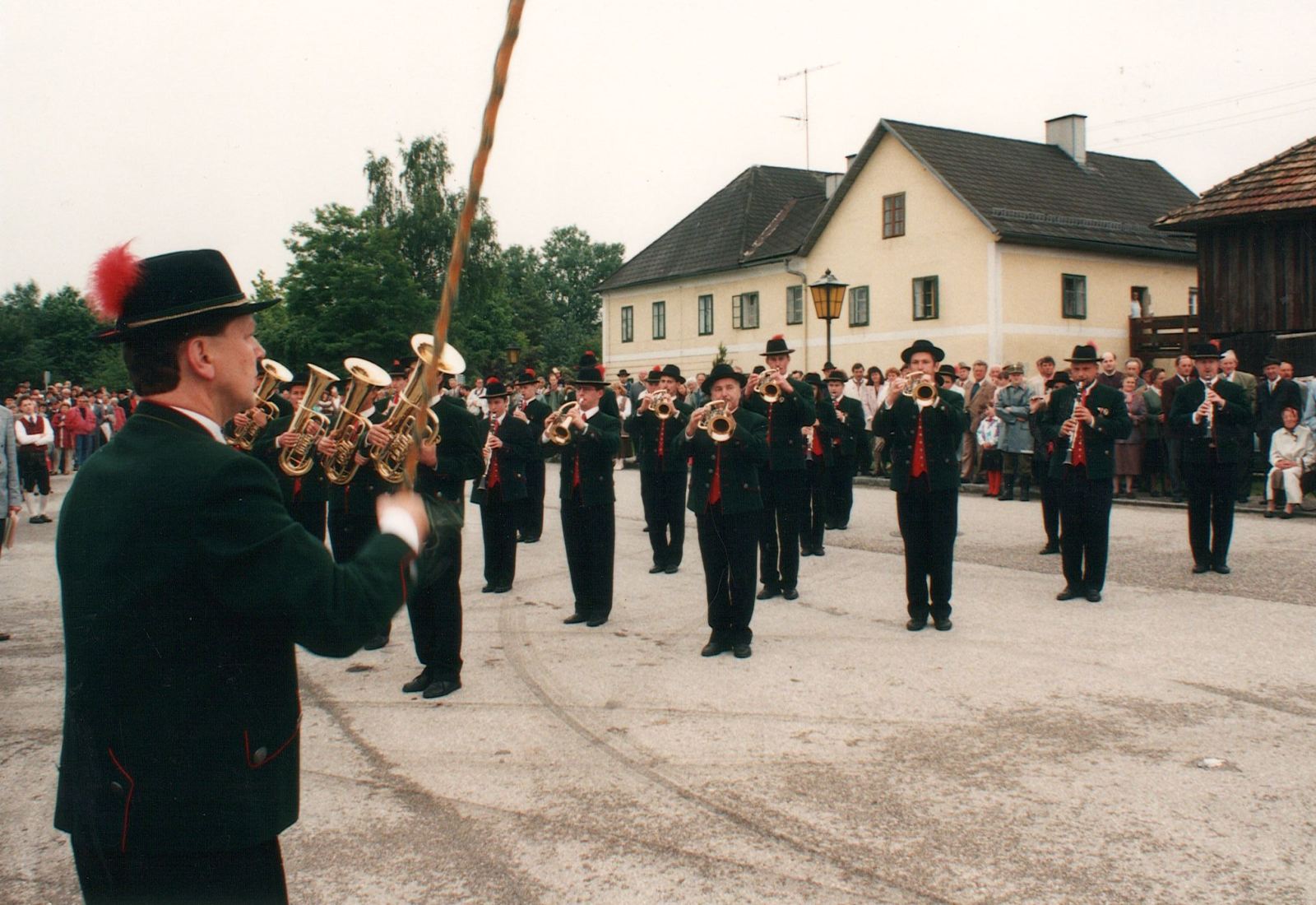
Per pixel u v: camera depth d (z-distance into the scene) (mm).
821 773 4930
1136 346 25500
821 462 11070
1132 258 30109
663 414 8234
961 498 16297
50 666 7352
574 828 4395
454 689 6441
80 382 68062
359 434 6137
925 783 4781
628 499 17391
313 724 5879
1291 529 12117
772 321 35031
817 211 36125
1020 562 10555
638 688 6430
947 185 28125
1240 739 5270
